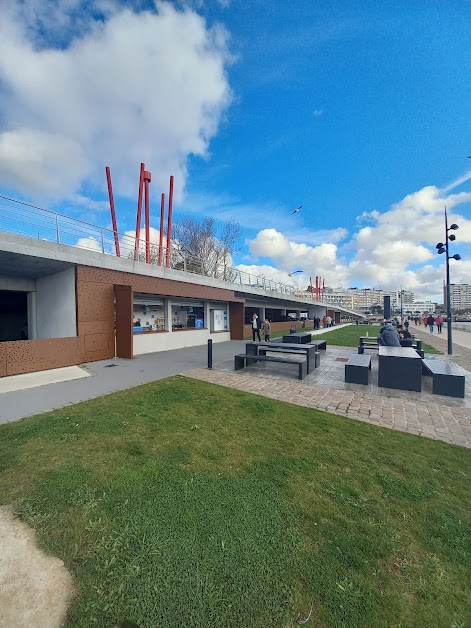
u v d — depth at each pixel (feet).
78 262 36.73
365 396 23.68
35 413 18.26
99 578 7.07
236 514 9.39
